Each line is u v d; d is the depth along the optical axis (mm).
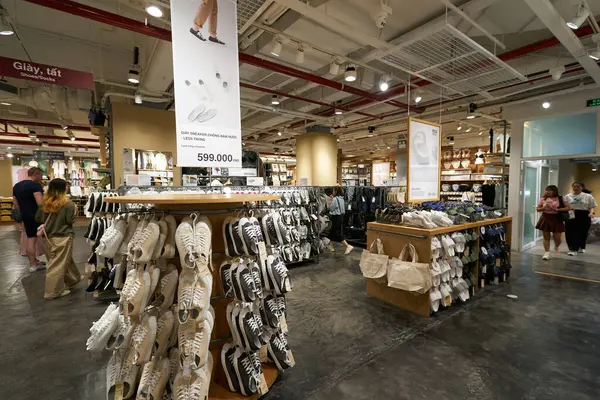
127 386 1609
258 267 1895
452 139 10992
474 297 3701
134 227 1887
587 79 5281
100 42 5020
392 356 2422
